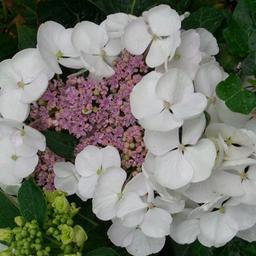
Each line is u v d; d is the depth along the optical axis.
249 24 0.38
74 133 0.35
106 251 0.34
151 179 0.33
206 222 0.35
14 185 0.38
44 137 0.34
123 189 0.35
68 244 0.34
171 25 0.35
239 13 0.38
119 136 0.35
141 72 0.36
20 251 0.33
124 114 0.35
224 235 0.36
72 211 0.36
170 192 0.34
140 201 0.34
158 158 0.33
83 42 0.37
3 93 0.37
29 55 0.37
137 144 0.35
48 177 0.37
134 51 0.35
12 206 0.36
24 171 0.36
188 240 0.36
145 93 0.34
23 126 0.35
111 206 0.35
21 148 0.36
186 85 0.33
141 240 0.37
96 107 0.35
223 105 0.34
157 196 0.34
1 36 0.45
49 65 0.36
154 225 0.35
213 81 0.35
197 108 0.32
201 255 0.39
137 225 0.36
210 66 0.35
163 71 0.35
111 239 0.36
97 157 0.35
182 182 0.33
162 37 0.35
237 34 0.38
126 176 0.35
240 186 0.34
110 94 0.36
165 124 0.33
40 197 0.34
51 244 0.35
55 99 0.36
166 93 0.33
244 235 0.37
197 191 0.34
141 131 0.35
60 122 0.35
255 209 0.36
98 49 0.37
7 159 0.37
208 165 0.32
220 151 0.33
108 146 0.35
